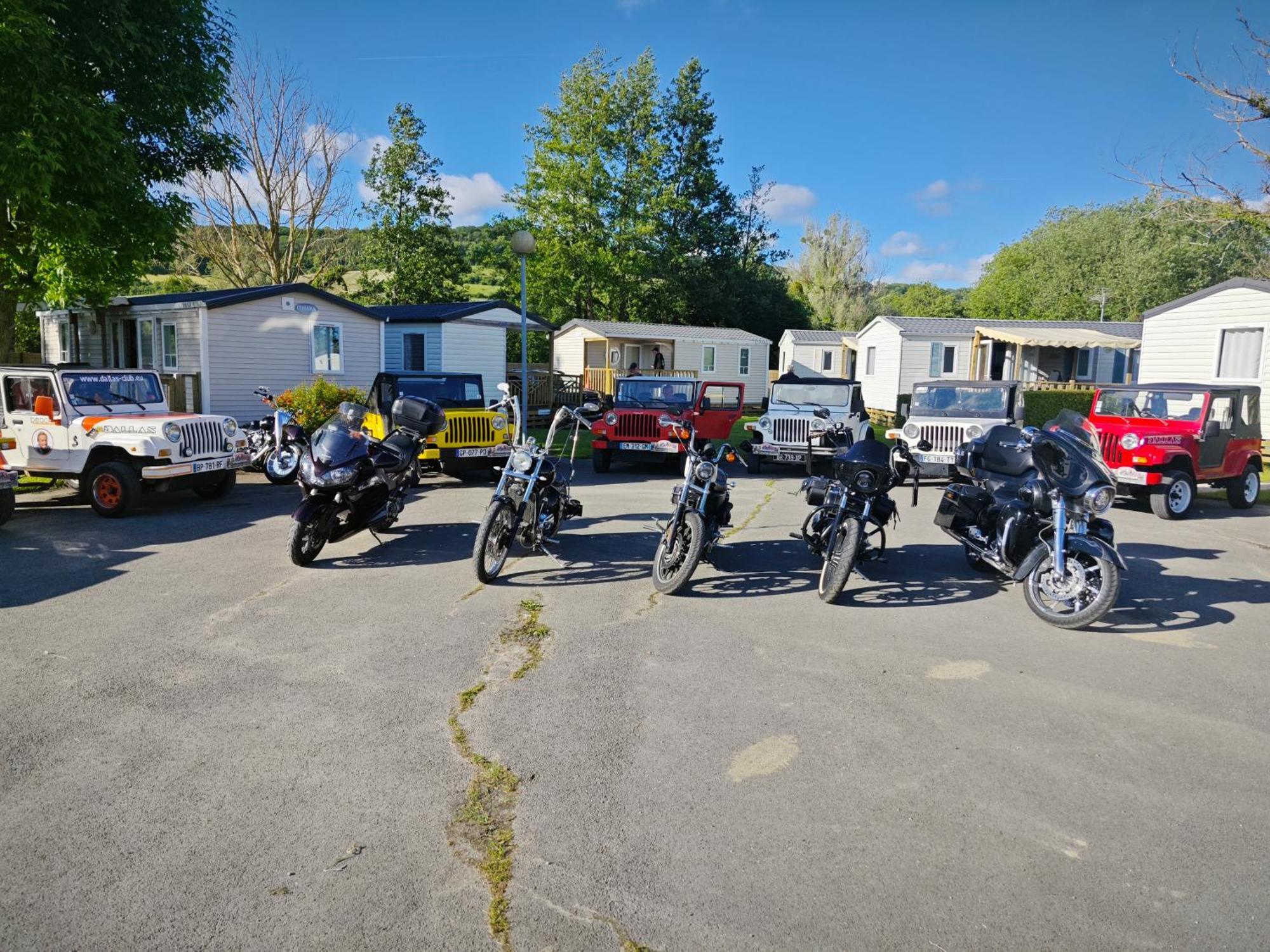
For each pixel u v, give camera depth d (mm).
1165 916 2775
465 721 4184
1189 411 11227
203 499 11023
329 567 7270
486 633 5527
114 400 10406
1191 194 17594
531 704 4402
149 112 13625
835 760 3838
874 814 3379
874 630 5691
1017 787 3613
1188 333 18875
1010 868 3029
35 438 9953
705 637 5496
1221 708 4480
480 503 10633
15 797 3420
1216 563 7891
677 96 48812
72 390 9953
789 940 2637
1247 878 2988
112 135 11969
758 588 6742
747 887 2896
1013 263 59562
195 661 4961
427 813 3340
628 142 44906
